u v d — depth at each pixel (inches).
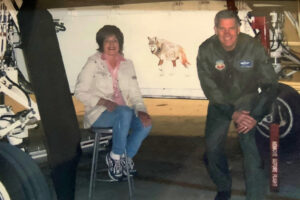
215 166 209.8
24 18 185.3
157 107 215.3
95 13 198.5
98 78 204.4
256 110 199.8
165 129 232.1
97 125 209.8
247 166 203.5
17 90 191.9
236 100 200.1
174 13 198.8
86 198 216.7
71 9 196.7
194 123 223.1
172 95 207.9
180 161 240.4
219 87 200.4
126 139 217.6
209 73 200.1
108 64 204.1
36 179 186.5
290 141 241.3
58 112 192.9
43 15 187.3
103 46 201.9
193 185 226.2
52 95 191.3
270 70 198.4
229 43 196.7
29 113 193.2
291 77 223.8
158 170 236.5
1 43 187.0
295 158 239.9
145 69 206.1
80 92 202.7
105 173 236.5
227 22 195.5
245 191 215.5
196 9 197.8
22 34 185.3
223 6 196.5
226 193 211.6
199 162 239.5
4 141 194.9
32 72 187.3
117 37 201.5
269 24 205.0
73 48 199.9
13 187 184.2
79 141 197.5
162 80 206.8
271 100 201.5
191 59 202.5
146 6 199.0
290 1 207.3
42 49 188.1
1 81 190.2
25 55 186.4
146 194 220.2
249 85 199.3
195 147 239.8
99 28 200.2
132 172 226.5
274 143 219.3
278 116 233.0
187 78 205.9
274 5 204.8
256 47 196.9
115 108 208.1
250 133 200.7
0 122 192.2
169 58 203.9
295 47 216.5
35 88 188.7
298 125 237.5
